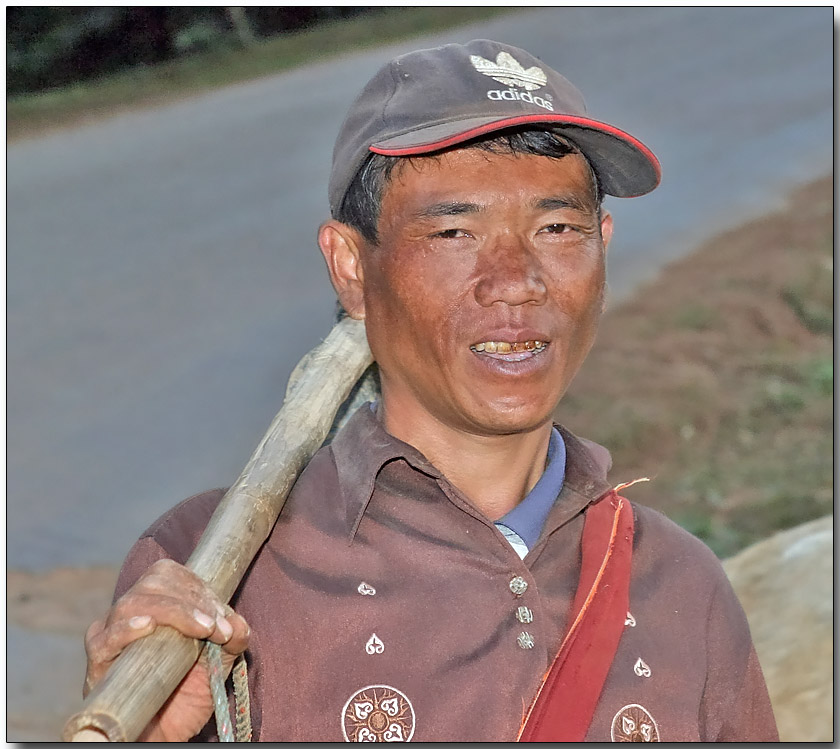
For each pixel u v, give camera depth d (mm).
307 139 13805
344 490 1834
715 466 7879
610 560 1872
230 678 1702
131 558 1797
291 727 1674
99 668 1409
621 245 11922
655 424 8438
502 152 1734
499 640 1732
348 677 1692
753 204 12734
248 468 1841
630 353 9633
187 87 15969
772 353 9750
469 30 19031
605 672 1760
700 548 2021
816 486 7492
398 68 1816
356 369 2211
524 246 1737
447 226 1728
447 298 1729
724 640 1944
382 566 1772
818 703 3158
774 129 14711
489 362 1741
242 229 11219
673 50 17969
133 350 8727
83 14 15891
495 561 1785
